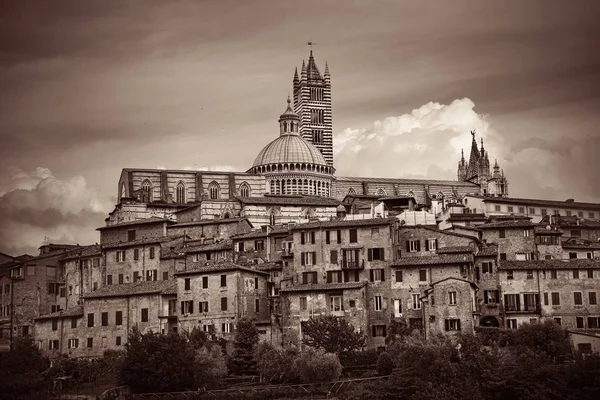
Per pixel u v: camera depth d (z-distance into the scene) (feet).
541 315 545.85
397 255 565.53
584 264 550.77
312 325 501.56
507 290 552.00
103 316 579.48
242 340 499.10
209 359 462.60
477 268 558.15
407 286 543.39
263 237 617.62
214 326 549.54
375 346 540.93
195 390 449.48
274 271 580.30
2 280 650.02
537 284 549.95
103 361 504.02
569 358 474.49
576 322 543.80
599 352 469.57
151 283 597.52
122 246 636.48
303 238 571.28
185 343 465.88
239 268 550.36
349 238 561.84
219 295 551.59
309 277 565.12
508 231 592.19
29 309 643.86
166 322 564.71
